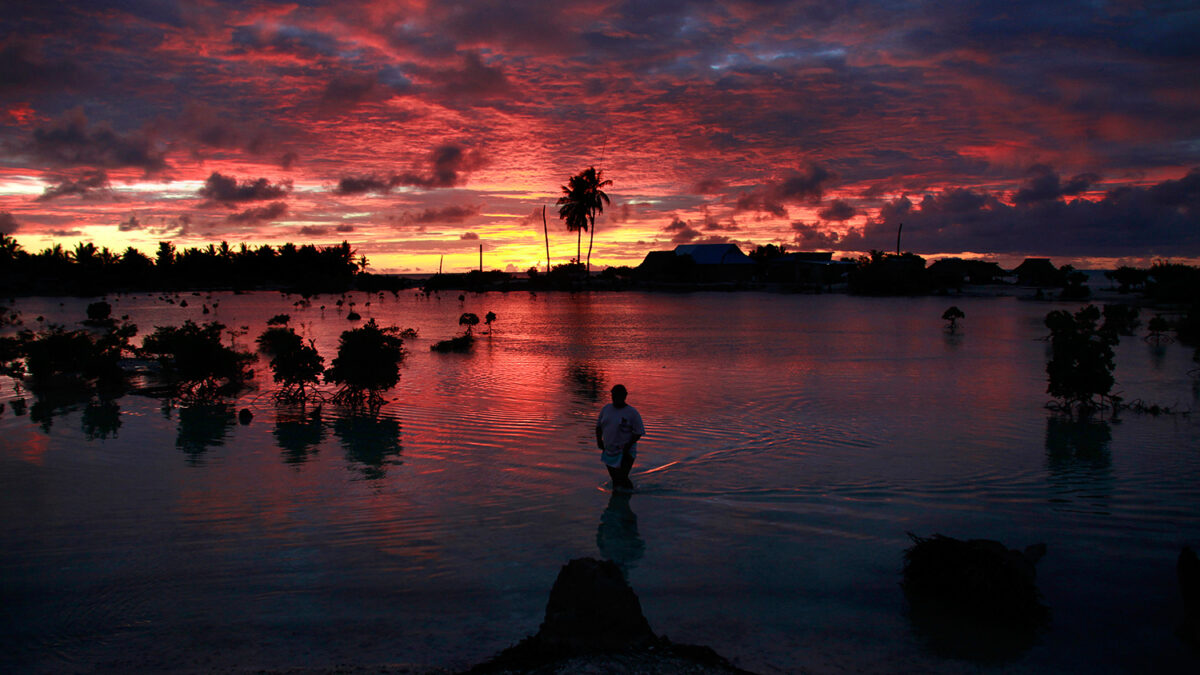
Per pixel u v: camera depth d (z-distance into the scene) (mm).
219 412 12867
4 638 4652
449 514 7227
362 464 9203
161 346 14914
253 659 4328
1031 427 11414
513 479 8531
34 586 5477
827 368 18609
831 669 4211
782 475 8695
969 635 4684
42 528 6781
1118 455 9531
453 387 15523
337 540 6473
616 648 4227
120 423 11859
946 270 95062
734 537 6582
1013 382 16234
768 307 50750
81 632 4738
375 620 4891
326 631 4727
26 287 82438
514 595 5305
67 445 10258
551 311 46656
